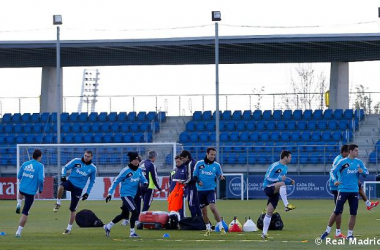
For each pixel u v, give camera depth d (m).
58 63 73.94
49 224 42.81
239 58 85.12
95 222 39.94
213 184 34.31
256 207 59.38
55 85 90.19
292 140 84.12
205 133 86.19
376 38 76.25
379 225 40.06
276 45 80.31
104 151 75.06
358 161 30.91
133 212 32.66
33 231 37.69
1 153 85.25
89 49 82.69
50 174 75.12
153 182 41.03
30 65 88.62
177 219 38.22
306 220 44.47
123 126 89.38
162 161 73.44
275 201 32.69
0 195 75.38
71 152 75.69
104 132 89.38
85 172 35.19
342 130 85.62
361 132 84.69
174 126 89.31
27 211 33.66
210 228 34.56
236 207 59.41
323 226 39.97
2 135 88.81
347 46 81.19
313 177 72.69
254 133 85.31
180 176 38.97
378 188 69.38
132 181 32.66
